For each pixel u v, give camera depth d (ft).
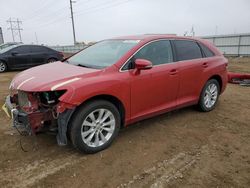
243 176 10.13
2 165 10.61
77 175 10.00
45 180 9.66
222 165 10.89
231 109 18.58
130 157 11.39
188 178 9.93
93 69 12.04
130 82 12.27
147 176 10.02
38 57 42.70
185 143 12.88
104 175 10.03
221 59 18.07
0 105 19.22
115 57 12.73
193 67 15.61
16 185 9.36
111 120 12.02
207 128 14.85
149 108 13.67
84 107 10.91
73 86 10.43
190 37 16.48
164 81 13.89
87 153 11.51
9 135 13.42
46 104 10.87
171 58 14.60
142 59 12.31
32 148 12.05
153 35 14.65
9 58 40.11
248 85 27.32
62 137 10.57
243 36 76.43
